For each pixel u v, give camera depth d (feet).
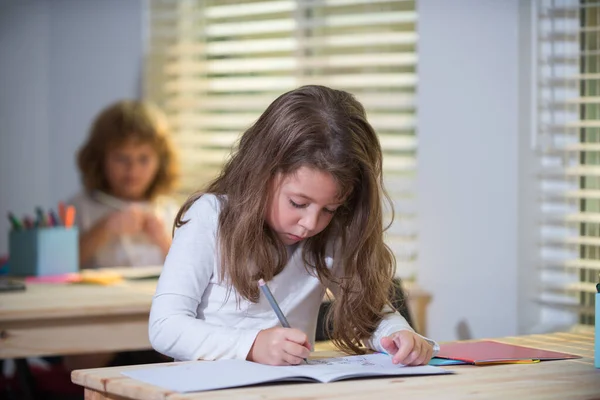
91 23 14.11
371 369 4.89
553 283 8.77
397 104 10.76
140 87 13.87
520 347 5.79
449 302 9.37
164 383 4.47
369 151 5.66
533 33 8.64
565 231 8.71
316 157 5.29
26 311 7.50
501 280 8.94
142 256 12.28
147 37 13.76
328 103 5.53
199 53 13.29
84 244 12.21
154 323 5.37
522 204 8.80
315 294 6.10
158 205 12.67
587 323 8.63
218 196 5.76
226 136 13.37
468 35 9.07
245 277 5.60
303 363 5.08
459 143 9.21
